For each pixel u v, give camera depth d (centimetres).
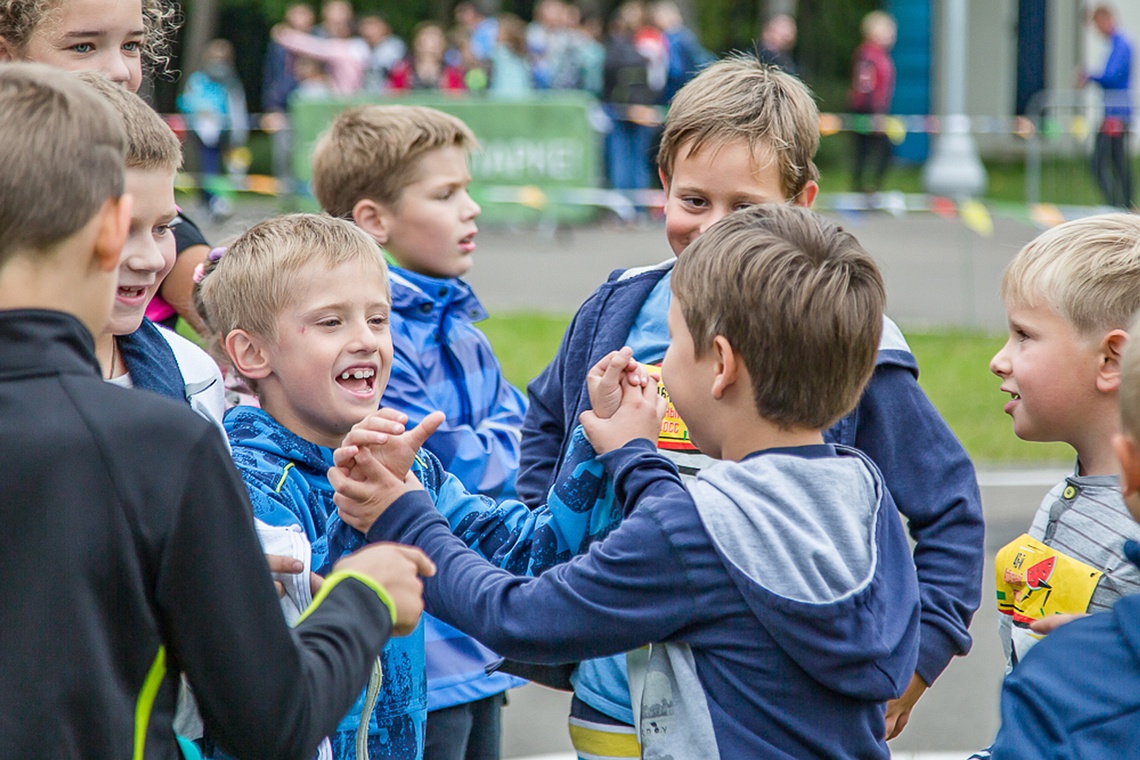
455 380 340
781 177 281
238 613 164
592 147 1581
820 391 212
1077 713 184
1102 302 243
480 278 1328
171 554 162
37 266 162
